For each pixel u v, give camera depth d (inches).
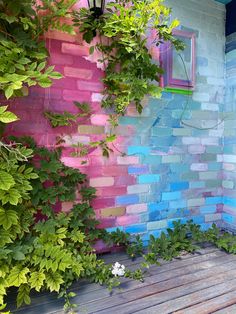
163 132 96.0
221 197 109.2
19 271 58.8
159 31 80.4
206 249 90.6
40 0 72.4
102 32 80.7
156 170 95.5
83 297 63.3
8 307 60.2
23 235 64.2
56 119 77.4
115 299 62.6
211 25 103.4
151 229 95.3
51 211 72.4
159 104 94.3
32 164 72.1
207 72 103.1
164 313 57.4
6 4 61.9
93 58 83.1
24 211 65.5
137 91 80.4
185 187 101.3
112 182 88.4
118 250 88.8
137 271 74.0
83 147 82.9
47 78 59.1
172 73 94.9
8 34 63.3
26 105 75.2
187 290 66.2
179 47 84.7
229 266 78.7
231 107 104.6
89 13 77.6
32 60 69.3
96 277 69.9
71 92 80.7
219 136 107.6
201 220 105.0
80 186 83.0
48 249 62.7
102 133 85.7
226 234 97.2
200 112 102.7
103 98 84.9
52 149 78.9
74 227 74.7
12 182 55.2
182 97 98.7
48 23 71.0
